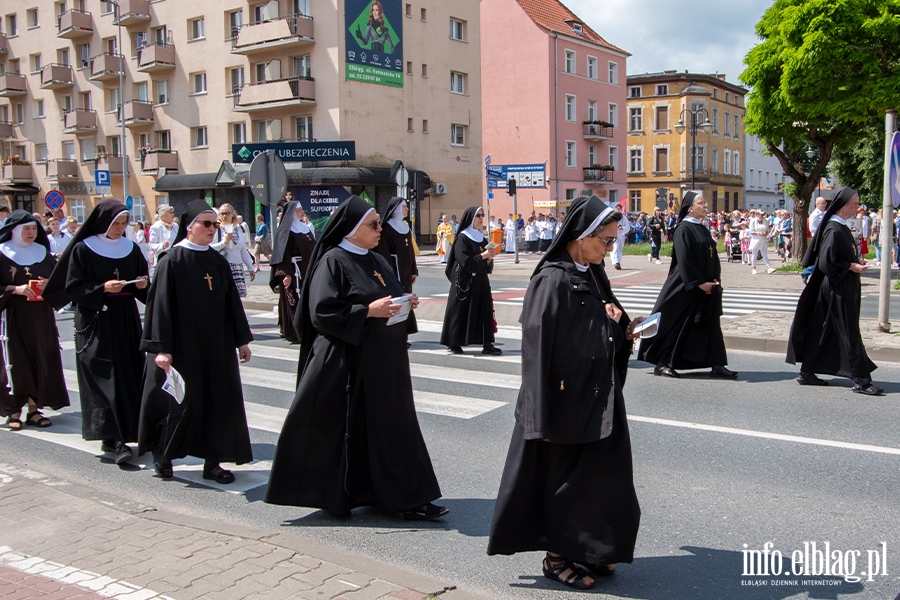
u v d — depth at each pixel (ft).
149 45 134.21
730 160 245.04
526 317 12.30
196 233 18.12
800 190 72.28
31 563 13.21
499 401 26.17
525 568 13.61
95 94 149.79
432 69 133.08
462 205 140.15
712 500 16.65
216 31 129.70
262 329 44.39
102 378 19.81
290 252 37.99
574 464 12.26
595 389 12.02
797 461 19.11
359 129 120.47
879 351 31.94
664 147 222.48
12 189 161.38
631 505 12.06
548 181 159.22
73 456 20.97
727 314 45.32
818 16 57.47
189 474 19.35
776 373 29.78
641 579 13.07
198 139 135.33
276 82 118.93
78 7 150.61
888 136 34.55
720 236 136.87
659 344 29.40
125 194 123.54
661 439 21.12
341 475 15.57
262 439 22.38
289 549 13.70
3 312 23.26
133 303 20.48
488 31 163.63
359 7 118.83
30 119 162.71
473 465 19.49
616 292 60.64
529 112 160.45
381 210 122.01
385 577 12.51
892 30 55.67
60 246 53.06
